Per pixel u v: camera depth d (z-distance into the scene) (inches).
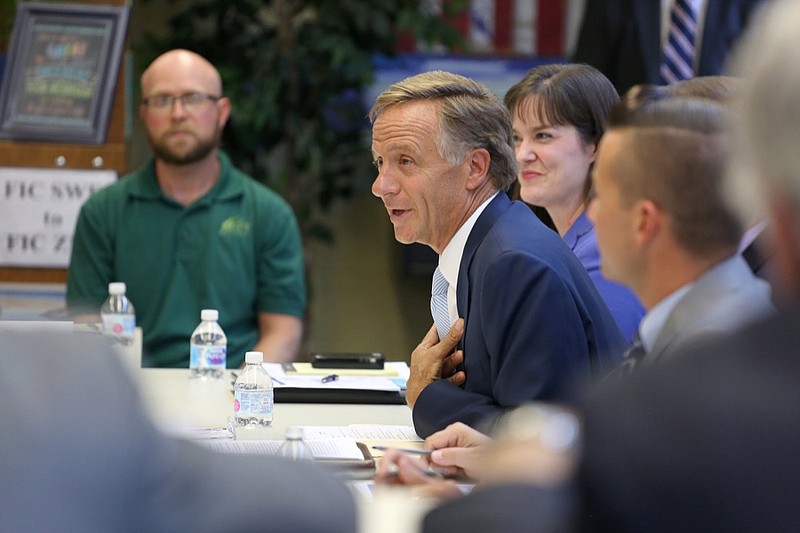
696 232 169.0
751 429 95.7
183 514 85.7
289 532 91.1
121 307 380.5
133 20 657.6
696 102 171.0
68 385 80.0
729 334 103.3
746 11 481.7
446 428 232.5
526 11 656.4
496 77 657.0
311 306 621.9
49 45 502.9
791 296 110.4
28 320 148.6
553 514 104.7
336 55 592.7
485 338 242.5
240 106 588.4
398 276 680.4
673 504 95.7
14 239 493.4
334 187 626.8
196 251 426.3
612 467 98.1
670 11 501.0
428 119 255.8
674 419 97.8
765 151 107.8
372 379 322.3
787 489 93.9
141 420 82.9
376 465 224.4
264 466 94.7
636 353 176.2
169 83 425.4
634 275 175.8
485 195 260.7
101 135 496.4
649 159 168.7
